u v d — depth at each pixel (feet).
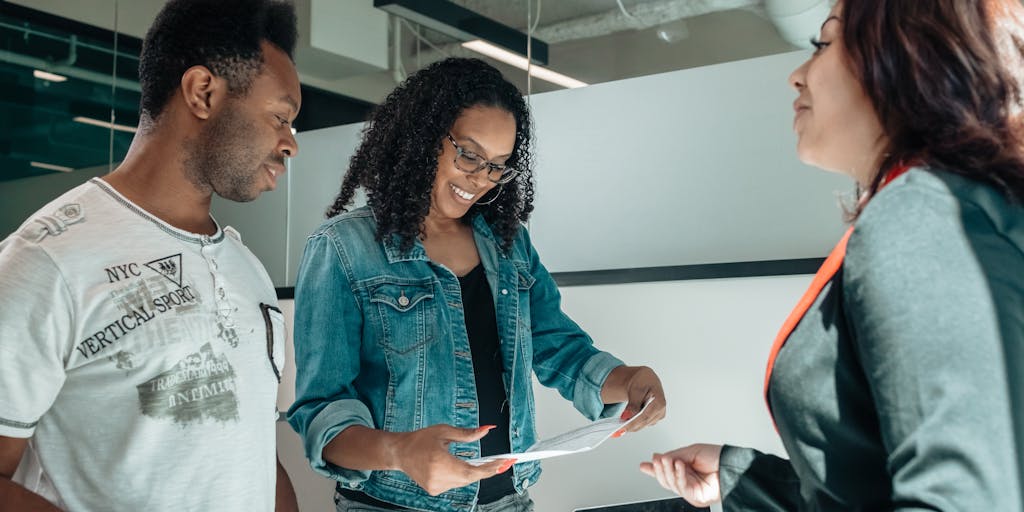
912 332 2.18
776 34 7.70
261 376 4.67
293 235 10.23
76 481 4.06
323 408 5.24
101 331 4.05
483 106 5.76
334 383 5.39
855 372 2.53
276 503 5.36
